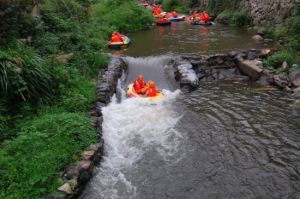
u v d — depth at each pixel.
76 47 13.62
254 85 12.97
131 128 10.14
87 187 7.66
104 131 9.93
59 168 7.39
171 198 7.26
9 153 7.43
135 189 7.59
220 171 8.01
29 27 12.01
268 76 12.98
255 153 8.59
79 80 11.52
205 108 11.17
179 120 10.47
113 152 8.97
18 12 11.26
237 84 13.19
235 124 10.04
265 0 20.53
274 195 7.16
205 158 8.52
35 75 9.64
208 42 18.16
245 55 14.55
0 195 6.38
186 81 12.80
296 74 12.55
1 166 6.99
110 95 11.96
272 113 10.61
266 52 14.62
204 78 13.95
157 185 7.69
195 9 29.62
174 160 8.53
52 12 14.83
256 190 7.33
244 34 19.78
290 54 13.84
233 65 14.51
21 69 9.26
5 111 8.77
